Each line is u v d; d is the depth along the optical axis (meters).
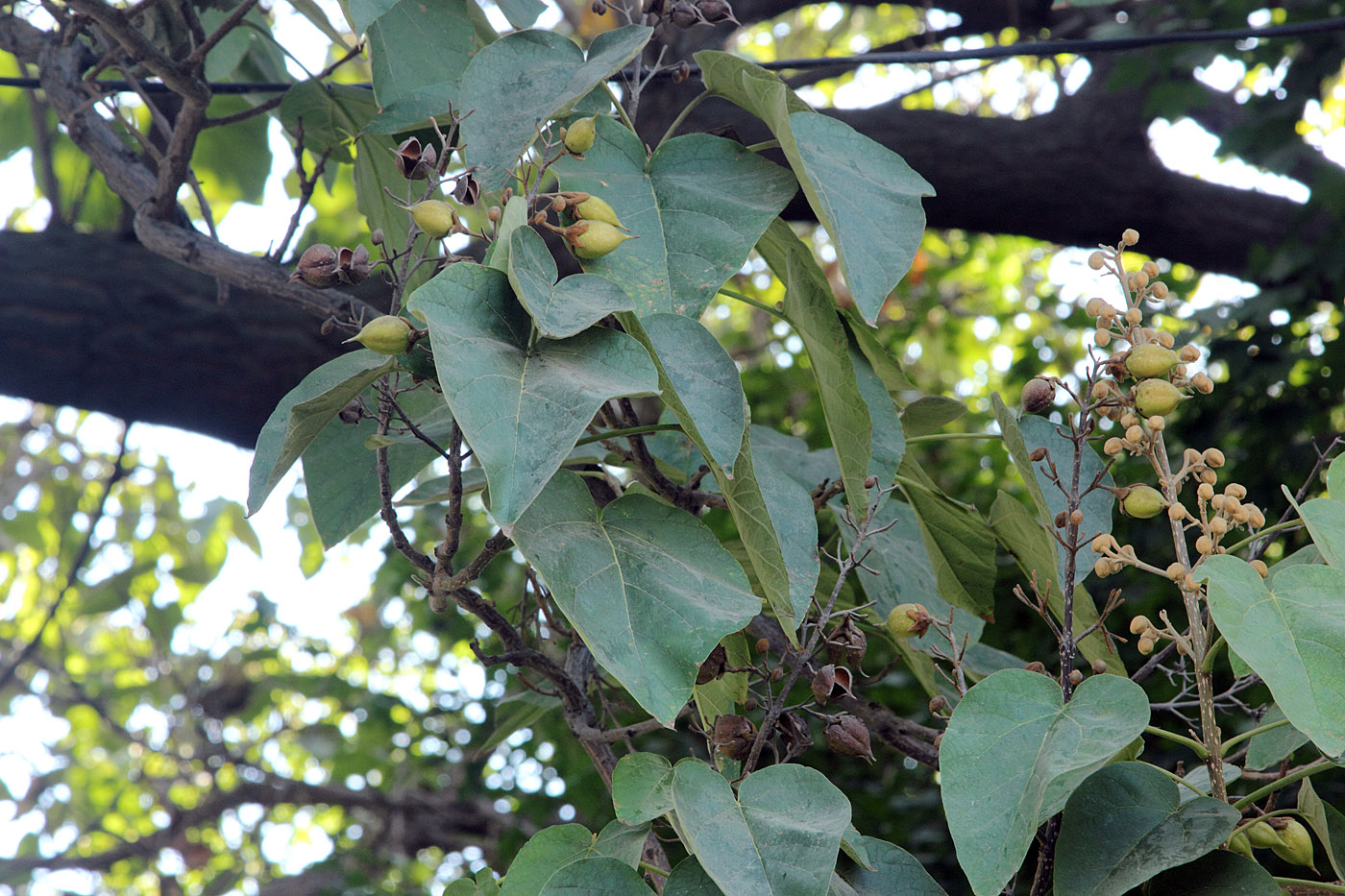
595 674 1.89
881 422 1.67
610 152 1.56
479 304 1.37
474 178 1.51
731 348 5.14
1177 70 3.48
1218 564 1.37
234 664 5.02
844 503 1.78
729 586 1.43
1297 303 3.05
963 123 3.57
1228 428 2.92
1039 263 5.98
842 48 5.85
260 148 3.00
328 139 2.05
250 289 1.96
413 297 1.34
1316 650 1.32
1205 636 1.45
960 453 3.49
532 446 1.33
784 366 4.70
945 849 2.67
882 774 2.91
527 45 1.57
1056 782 1.39
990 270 5.89
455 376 1.33
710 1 1.67
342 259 1.49
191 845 5.23
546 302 1.38
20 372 2.71
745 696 1.58
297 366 2.80
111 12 1.84
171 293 2.76
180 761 4.95
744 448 1.43
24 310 2.66
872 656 2.82
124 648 5.79
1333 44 3.27
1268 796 1.52
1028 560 1.76
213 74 2.40
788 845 1.37
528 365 1.37
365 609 5.61
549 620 1.85
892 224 1.54
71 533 4.72
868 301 1.50
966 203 3.63
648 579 1.41
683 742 2.89
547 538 1.42
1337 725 1.30
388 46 1.78
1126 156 3.62
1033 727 1.39
